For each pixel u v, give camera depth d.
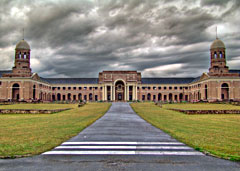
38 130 18.94
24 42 85.12
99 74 108.19
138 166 9.73
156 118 29.47
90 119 27.55
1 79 79.69
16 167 9.59
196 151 12.16
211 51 87.62
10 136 16.08
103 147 12.99
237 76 81.69
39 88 88.56
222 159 10.73
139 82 107.56
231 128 20.73
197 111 36.41
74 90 106.88
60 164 9.97
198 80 93.44
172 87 107.81
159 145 13.52
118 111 41.12
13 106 50.44
